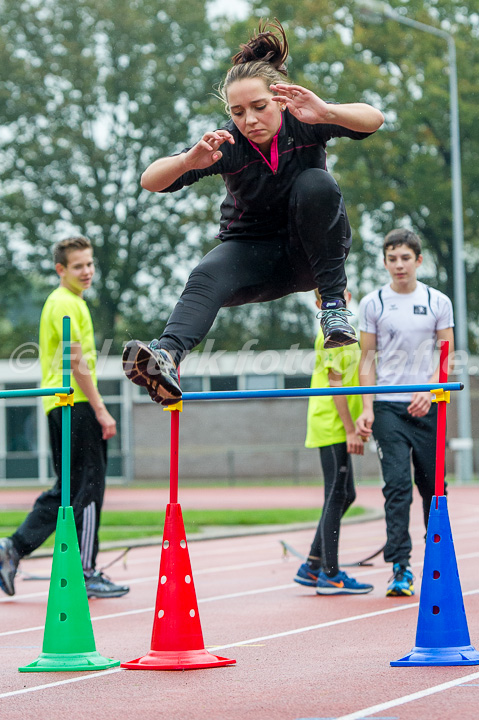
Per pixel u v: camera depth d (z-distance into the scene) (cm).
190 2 4812
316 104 470
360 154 4038
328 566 845
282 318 4738
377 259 4169
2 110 4634
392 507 819
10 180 4688
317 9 4212
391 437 821
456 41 4053
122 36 4712
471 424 3984
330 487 838
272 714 429
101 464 857
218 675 520
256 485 3688
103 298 4775
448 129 4019
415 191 3956
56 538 561
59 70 4650
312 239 487
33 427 4056
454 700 443
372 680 496
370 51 4222
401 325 820
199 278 488
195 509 2286
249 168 488
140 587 952
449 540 539
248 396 531
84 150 4653
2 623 748
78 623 554
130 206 4778
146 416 3956
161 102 4703
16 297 4900
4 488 3859
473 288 4281
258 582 971
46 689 496
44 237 4697
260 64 482
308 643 620
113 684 502
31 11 4706
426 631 536
